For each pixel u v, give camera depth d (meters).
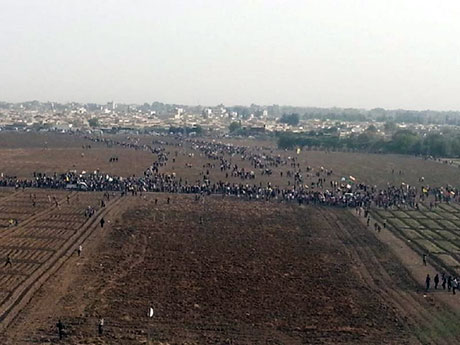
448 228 112.25
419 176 199.38
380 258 89.88
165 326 60.75
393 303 69.69
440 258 89.69
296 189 156.62
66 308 64.94
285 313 65.50
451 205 138.88
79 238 97.75
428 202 142.62
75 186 150.38
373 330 61.34
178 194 144.75
